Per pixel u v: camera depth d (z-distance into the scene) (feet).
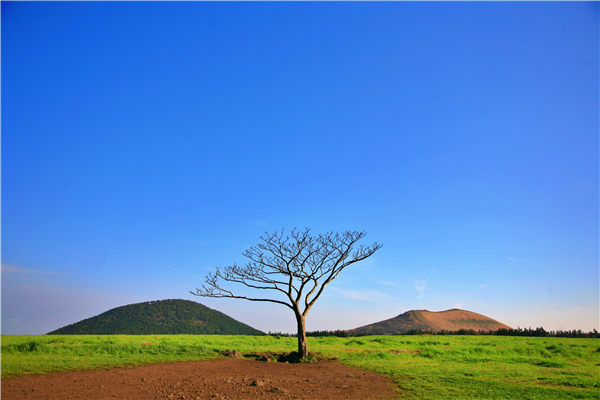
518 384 52.01
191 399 40.63
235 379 54.44
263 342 139.03
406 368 68.74
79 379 47.06
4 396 37.01
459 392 46.47
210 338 150.10
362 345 129.49
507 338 182.09
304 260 96.27
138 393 42.11
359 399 43.29
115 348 76.95
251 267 99.19
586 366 75.51
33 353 65.62
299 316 90.53
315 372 65.31
